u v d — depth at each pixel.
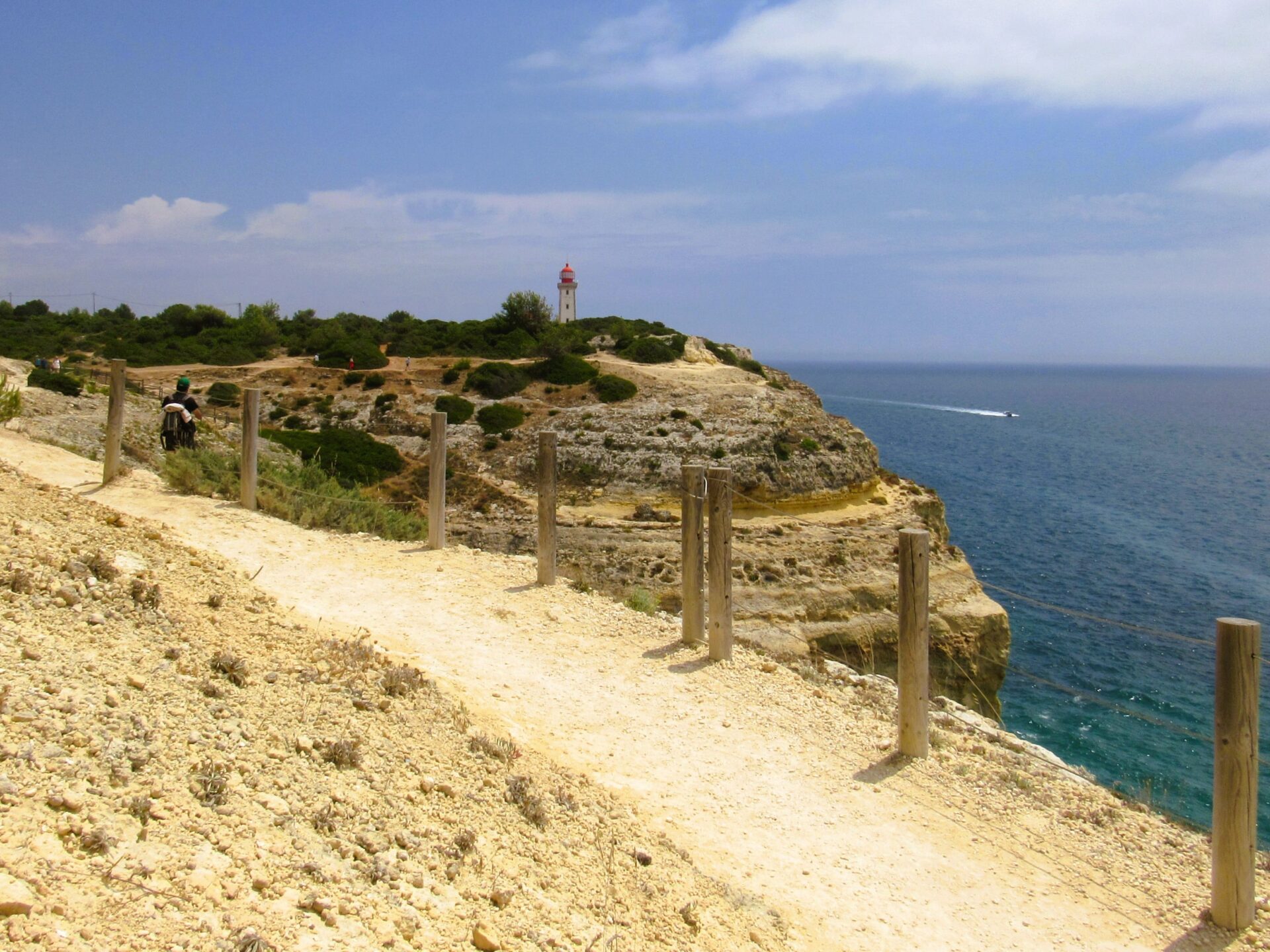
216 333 63.22
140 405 30.19
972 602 30.64
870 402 182.88
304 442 36.50
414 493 36.03
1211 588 41.34
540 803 6.08
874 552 32.28
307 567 11.67
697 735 8.46
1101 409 176.38
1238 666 6.14
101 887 3.64
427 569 12.16
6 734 4.38
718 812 7.22
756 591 29.28
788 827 7.14
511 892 4.89
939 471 79.75
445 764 6.15
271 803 4.79
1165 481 77.31
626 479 36.31
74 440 21.05
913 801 7.73
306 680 6.48
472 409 42.91
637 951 4.89
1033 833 7.43
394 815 5.23
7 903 3.26
